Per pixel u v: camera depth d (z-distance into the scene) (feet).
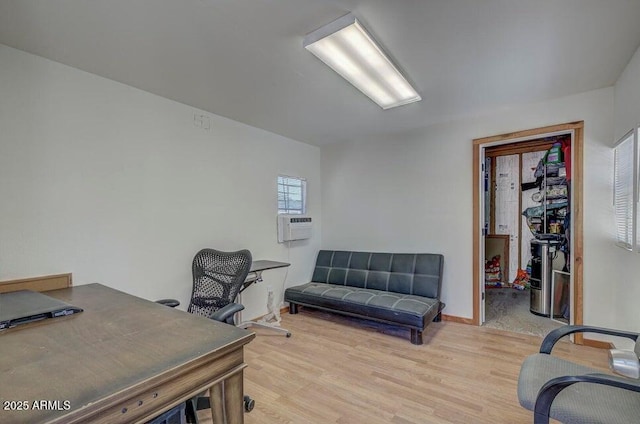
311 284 13.01
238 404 3.65
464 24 5.49
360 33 5.56
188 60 6.72
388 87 7.93
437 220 11.69
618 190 8.16
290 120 10.97
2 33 5.65
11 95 6.13
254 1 4.82
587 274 8.87
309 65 6.97
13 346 3.42
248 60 6.72
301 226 13.26
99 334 3.77
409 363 8.07
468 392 6.70
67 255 6.84
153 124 8.52
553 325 10.84
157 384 2.80
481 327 10.70
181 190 9.18
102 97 7.48
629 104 7.12
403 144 12.50
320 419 5.87
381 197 13.14
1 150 5.98
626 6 5.01
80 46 6.12
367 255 12.94
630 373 3.90
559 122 9.24
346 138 13.71
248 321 11.01
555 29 5.67
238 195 10.99
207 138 9.96
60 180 6.76
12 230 6.10
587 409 3.71
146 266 8.29
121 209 7.80
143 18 5.24
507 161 16.76
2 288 5.84
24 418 2.18
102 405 2.42
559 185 14.20
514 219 16.62
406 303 9.85
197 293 8.09
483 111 10.26
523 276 16.31
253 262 11.10
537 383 4.31
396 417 5.90
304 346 9.19
